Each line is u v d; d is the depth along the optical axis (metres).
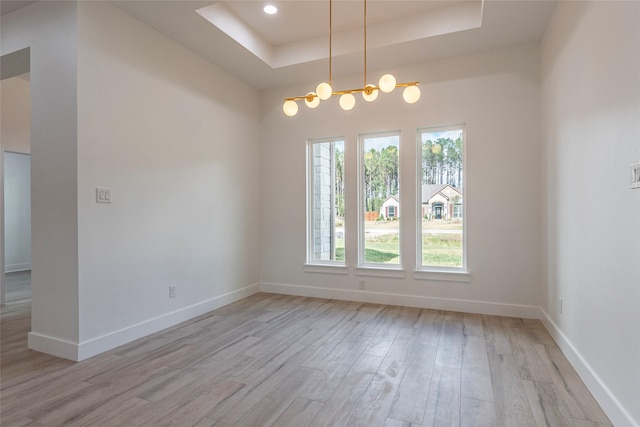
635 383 1.61
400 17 3.55
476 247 3.80
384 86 2.67
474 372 2.40
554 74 2.97
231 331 3.27
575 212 2.44
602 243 1.98
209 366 2.52
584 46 2.24
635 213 1.61
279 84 4.70
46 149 2.76
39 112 2.80
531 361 2.57
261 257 4.94
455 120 3.88
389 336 3.12
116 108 2.92
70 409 1.96
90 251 2.70
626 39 1.67
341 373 2.40
